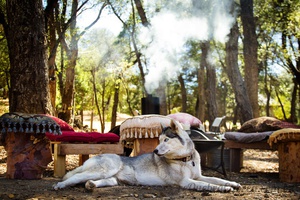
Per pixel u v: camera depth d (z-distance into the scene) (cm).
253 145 812
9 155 633
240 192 536
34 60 863
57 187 522
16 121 584
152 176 558
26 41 859
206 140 687
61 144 683
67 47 1553
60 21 1455
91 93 2811
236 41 1825
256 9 2255
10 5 867
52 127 607
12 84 866
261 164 973
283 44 2453
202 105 2945
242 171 843
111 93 2909
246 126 952
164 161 561
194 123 775
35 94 857
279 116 4275
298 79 2503
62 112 1698
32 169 633
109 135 725
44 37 886
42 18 888
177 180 551
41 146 641
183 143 548
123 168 562
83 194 491
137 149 683
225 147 835
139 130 661
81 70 2269
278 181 680
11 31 868
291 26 2156
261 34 2472
